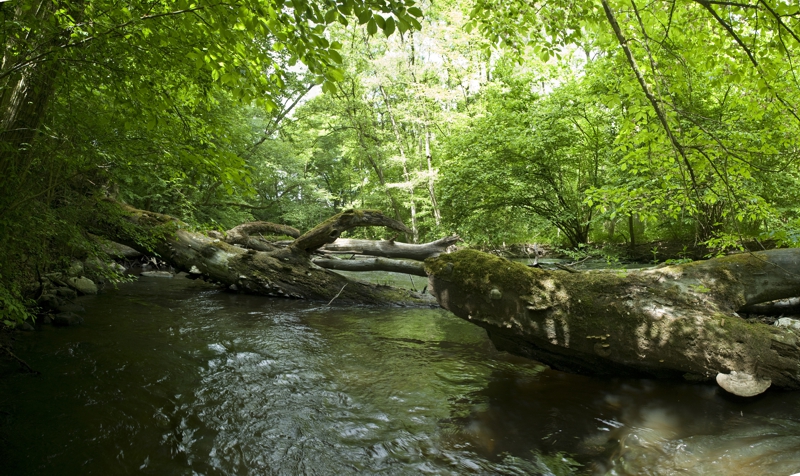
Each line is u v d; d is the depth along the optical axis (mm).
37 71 2879
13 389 3277
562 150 12211
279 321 6180
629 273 3840
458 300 3979
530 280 3797
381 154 19031
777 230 4441
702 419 2914
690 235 12070
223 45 2602
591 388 3637
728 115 7805
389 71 14875
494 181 12273
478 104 15539
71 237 3922
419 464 2525
